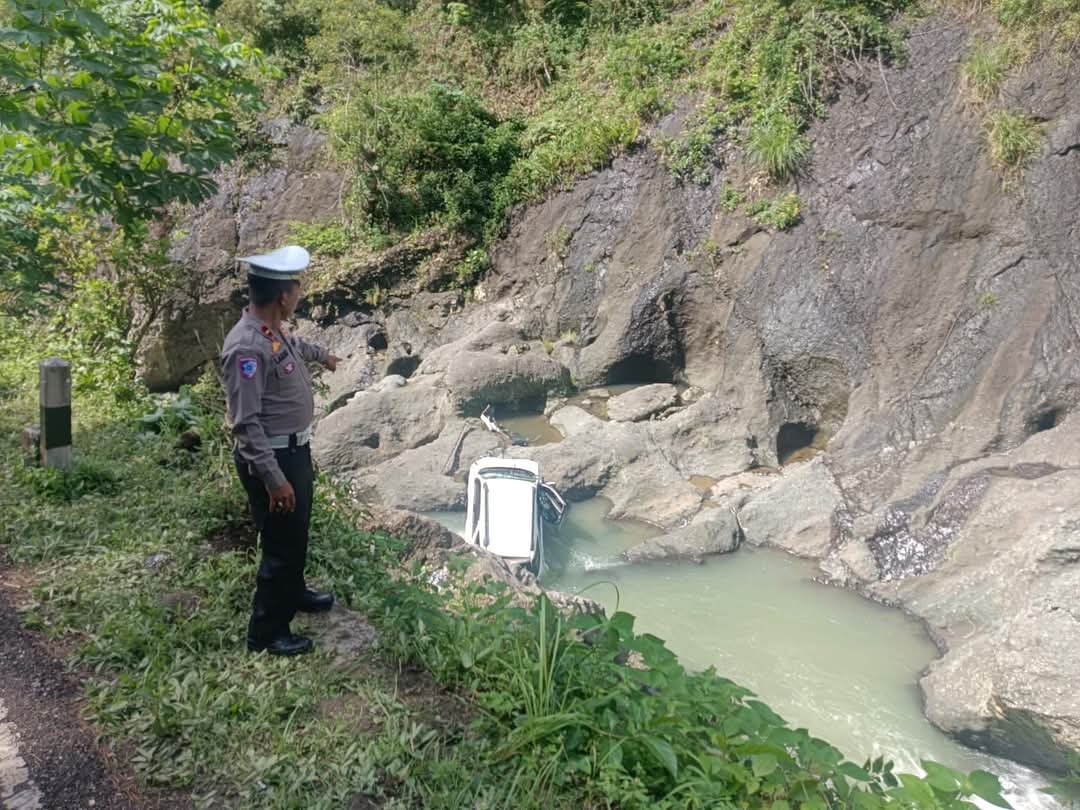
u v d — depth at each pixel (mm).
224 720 3660
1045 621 9000
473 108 21078
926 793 3178
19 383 9383
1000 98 15562
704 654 10891
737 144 18094
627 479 14883
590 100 20922
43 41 6219
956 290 15156
